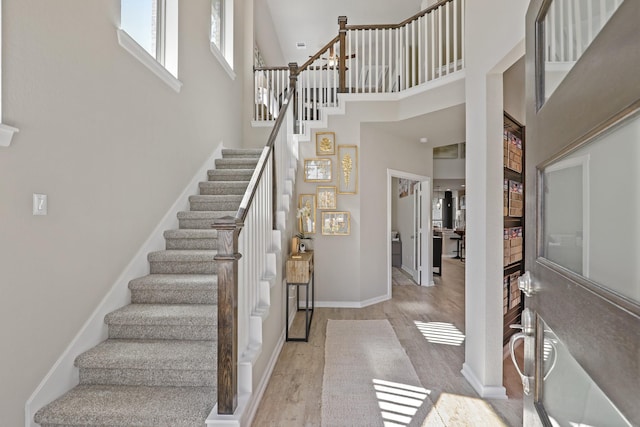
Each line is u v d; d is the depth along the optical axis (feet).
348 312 14.78
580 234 2.59
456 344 11.10
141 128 9.00
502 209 7.81
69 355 6.33
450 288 19.77
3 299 5.10
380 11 22.93
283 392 8.01
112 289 7.70
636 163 1.86
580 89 2.40
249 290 7.50
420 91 13.74
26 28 5.58
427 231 20.27
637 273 1.85
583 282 2.36
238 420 5.55
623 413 1.82
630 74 1.75
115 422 5.58
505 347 10.66
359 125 15.28
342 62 15.30
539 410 3.31
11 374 5.21
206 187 12.51
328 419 6.95
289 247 13.08
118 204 8.00
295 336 11.80
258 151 14.90
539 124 3.34
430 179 20.25
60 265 6.21
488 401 7.65
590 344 2.23
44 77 5.92
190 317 7.26
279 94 19.75
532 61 3.57
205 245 9.98
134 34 9.63
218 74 14.70
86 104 6.96
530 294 3.59
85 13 6.96
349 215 15.48
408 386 8.32
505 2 6.78
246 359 6.73
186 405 5.86
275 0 22.07
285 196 12.34
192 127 12.19
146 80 9.24
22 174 5.46
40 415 5.55
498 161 7.78
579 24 2.63
